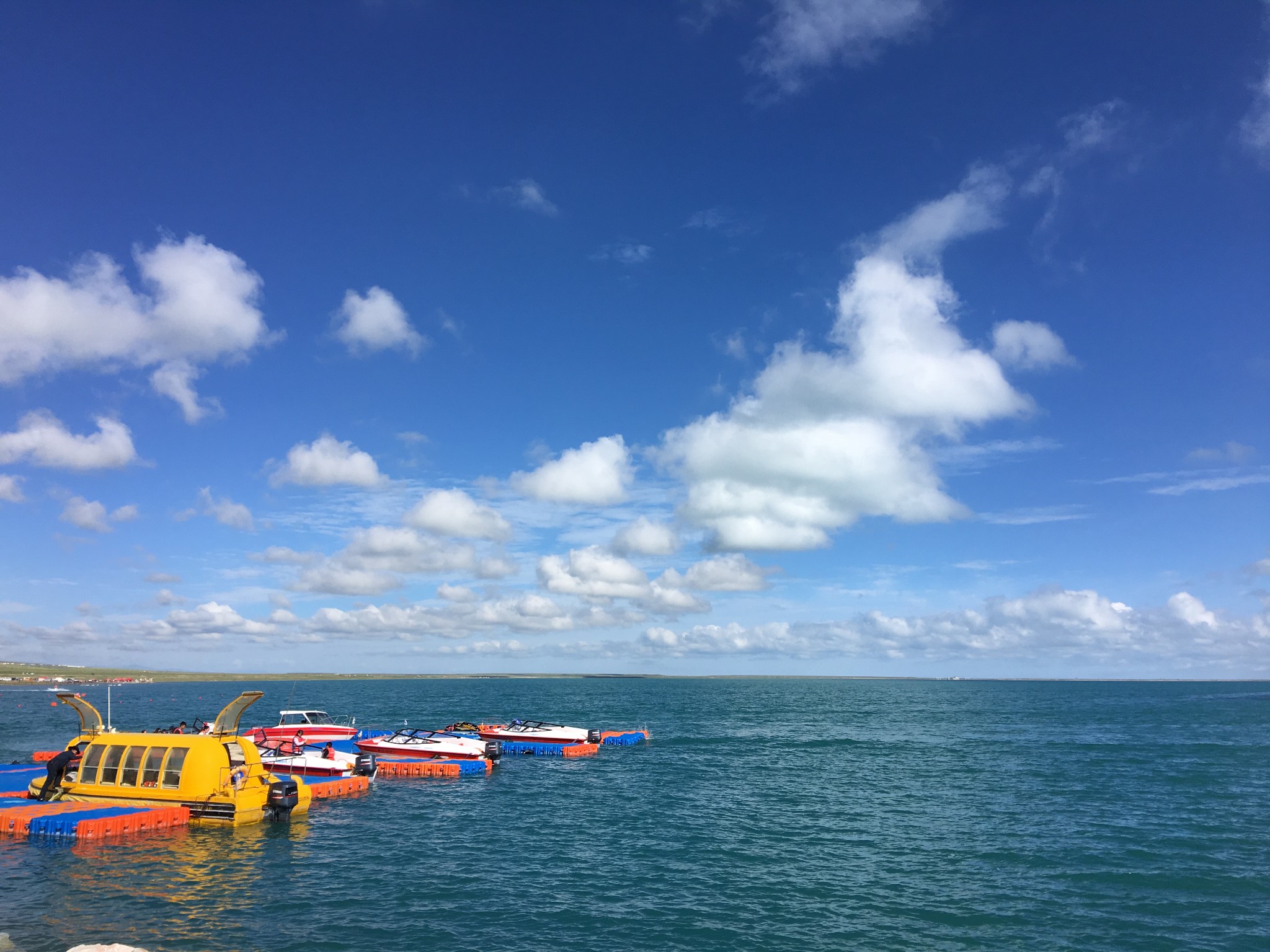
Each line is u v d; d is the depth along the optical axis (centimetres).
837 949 2205
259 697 3694
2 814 3234
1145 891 2780
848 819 4028
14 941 2102
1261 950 2245
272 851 3112
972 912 2544
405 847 3281
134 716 11656
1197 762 6581
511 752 6919
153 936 2167
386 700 19350
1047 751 7512
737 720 12275
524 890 2714
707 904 2594
